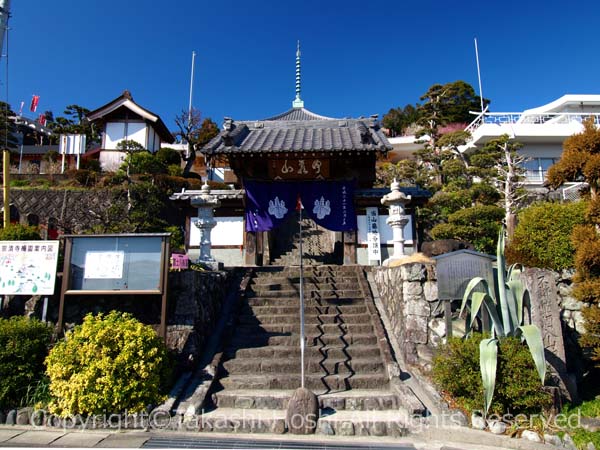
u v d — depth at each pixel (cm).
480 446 446
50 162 2520
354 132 1277
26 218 1428
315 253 1447
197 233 1265
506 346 511
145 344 529
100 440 452
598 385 664
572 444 443
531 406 484
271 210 1149
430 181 1984
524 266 798
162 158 2428
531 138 2258
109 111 2534
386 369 606
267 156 1131
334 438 468
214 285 780
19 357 532
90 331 521
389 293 783
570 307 757
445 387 524
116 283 610
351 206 1148
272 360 638
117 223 1246
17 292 605
